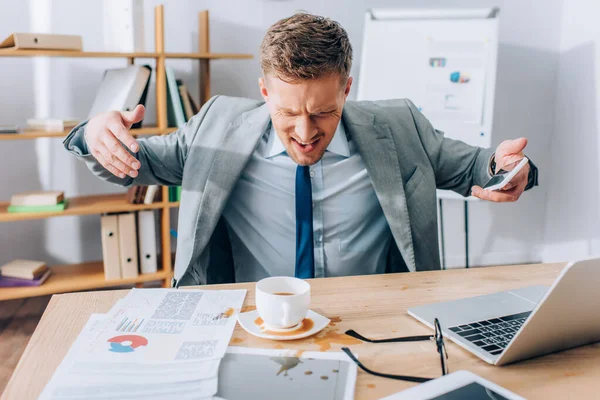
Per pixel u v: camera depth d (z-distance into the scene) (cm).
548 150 329
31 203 223
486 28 263
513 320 82
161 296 91
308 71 94
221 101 138
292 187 132
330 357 71
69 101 258
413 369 69
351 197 133
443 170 140
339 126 135
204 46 259
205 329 78
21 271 231
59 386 62
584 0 292
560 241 321
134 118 101
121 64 263
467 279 104
